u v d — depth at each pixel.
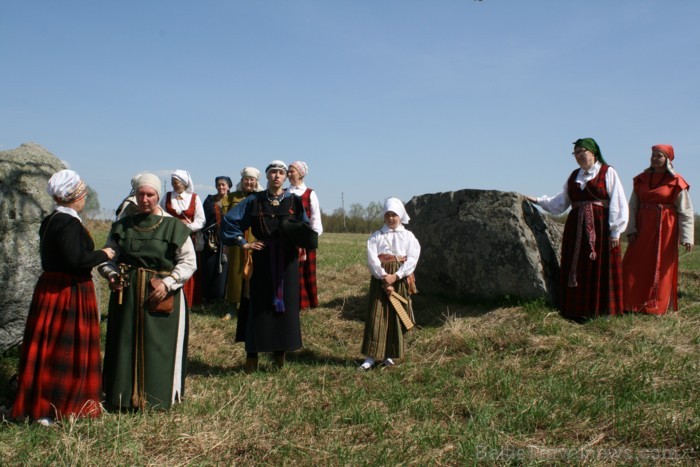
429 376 4.98
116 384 4.13
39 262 5.07
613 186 6.08
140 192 4.28
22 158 5.10
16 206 5.00
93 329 4.08
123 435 3.70
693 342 5.36
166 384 4.20
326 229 53.88
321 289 9.27
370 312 5.47
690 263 12.31
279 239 5.29
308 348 6.27
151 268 4.24
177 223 4.34
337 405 4.36
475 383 4.71
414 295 7.55
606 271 6.08
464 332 5.93
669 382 4.43
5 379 4.79
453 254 7.04
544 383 4.54
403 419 4.12
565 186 6.43
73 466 3.30
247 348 5.23
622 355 5.07
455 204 7.19
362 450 3.59
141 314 4.19
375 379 5.05
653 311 6.49
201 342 6.50
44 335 3.92
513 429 3.84
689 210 6.59
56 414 3.88
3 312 4.91
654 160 6.72
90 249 4.03
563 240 6.35
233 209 5.36
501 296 6.62
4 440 3.71
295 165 7.38
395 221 5.63
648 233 6.66
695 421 3.70
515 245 6.54
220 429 3.88
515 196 6.74
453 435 3.77
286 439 3.74
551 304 6.43
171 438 3.72
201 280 8.48
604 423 3.85
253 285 5.26
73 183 4.05
